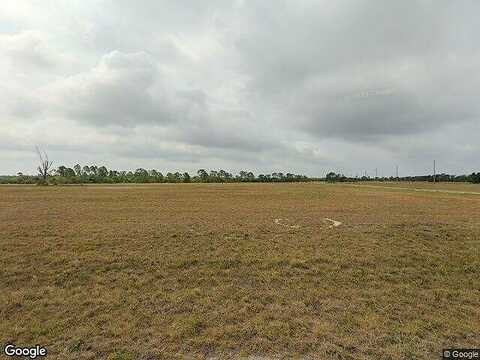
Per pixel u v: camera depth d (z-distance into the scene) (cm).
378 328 466
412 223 1229
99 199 2611
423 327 473
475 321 498
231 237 1022
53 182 6881
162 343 428
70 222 1287
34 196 2900
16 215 1509
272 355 402
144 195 3212
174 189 4781
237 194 3516
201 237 1015
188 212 1708
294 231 1129
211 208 1947
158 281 659
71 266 726
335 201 2555
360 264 769
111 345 423
